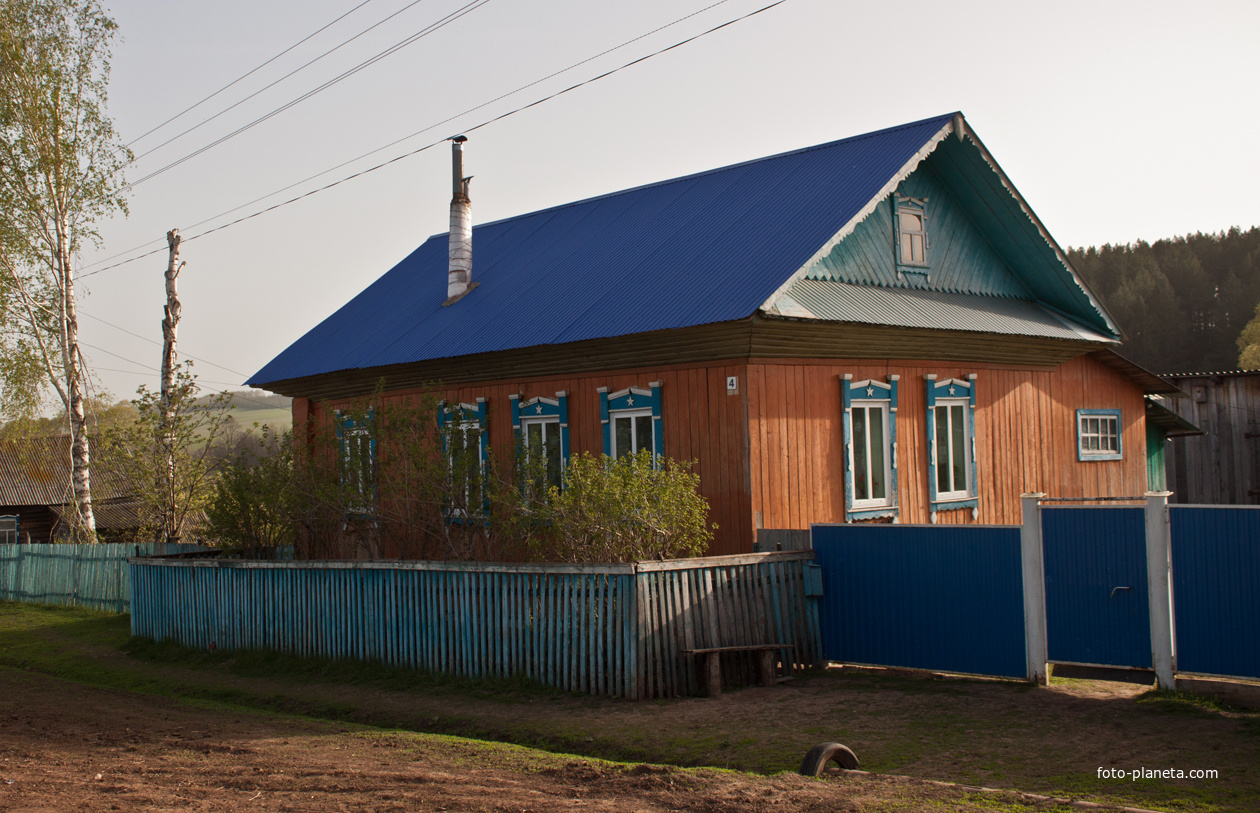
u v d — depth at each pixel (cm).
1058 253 1844
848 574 1274
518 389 1764
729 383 1436
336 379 2109
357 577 1424
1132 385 2142
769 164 1880
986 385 1803
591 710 1081
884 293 1627
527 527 1374
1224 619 996
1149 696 1012
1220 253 7769
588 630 1169
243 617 1588
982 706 1022
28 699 1301
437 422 1914
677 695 1135
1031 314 1892
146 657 1667
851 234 1619
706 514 1456
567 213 2234
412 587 1352
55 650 1788
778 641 1233
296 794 762
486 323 1828
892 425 1617
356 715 1163
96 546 2316
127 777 834
